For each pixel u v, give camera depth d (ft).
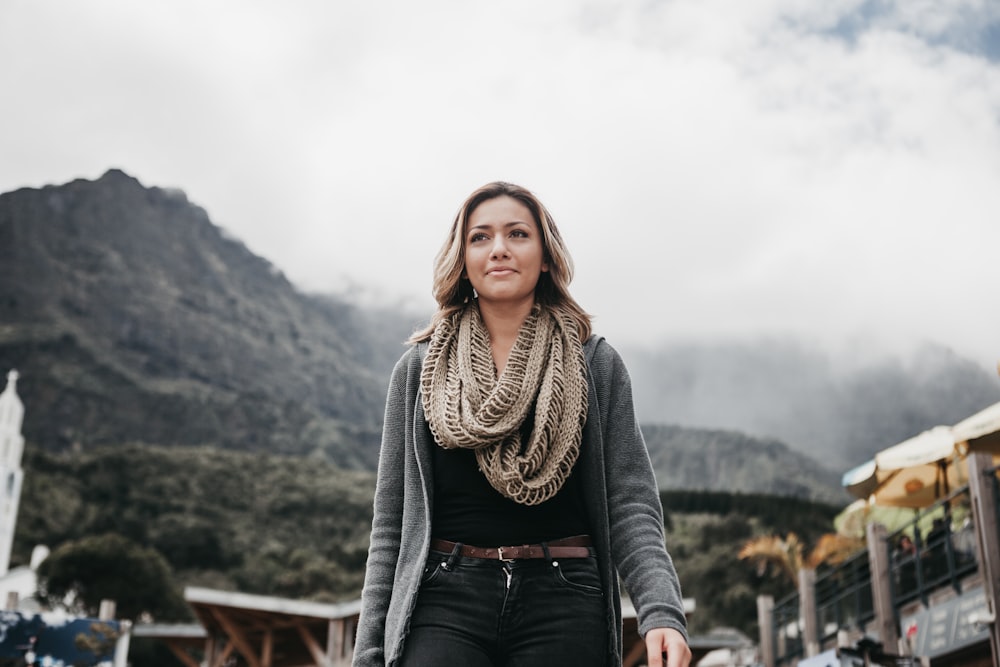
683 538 211.61
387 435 6.38
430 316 6.66
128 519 341.21
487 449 5.68
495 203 6.38
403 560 5.82
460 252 6.37
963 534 30.76
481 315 6.36
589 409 6.03
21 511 327.47
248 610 56.24
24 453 368.89
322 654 55.42
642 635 5.56
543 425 5.68
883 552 32.96
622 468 6.14
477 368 5.99
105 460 381.60
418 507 5.88
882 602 32.22
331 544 355.97
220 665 56.39
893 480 43.57
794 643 45.80
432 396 5.99
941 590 30.48
